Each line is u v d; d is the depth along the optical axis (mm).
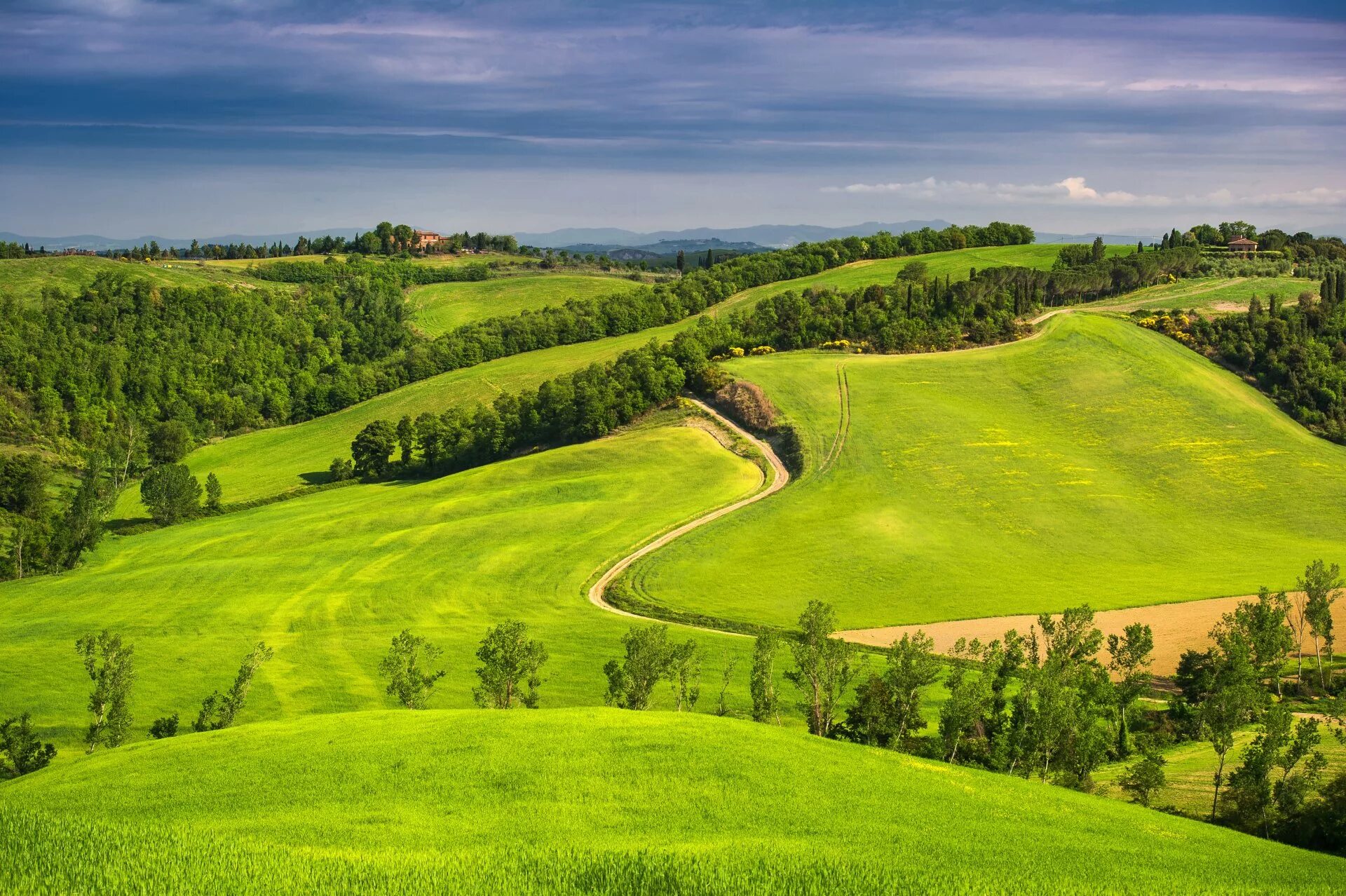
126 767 47875
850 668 74875
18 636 101000
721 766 45250
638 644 69250
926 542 121312
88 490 145750
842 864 32750
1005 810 44281
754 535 124312
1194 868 38156
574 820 38875
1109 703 68562
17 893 26484
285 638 98625
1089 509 132625
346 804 40438
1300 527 128375
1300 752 53438
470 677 86125
